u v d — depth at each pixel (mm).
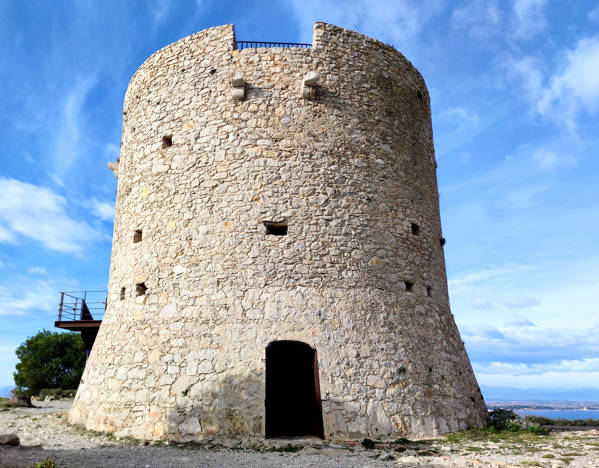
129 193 14367
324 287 11906
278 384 13938
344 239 12445
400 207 13680
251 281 11805
